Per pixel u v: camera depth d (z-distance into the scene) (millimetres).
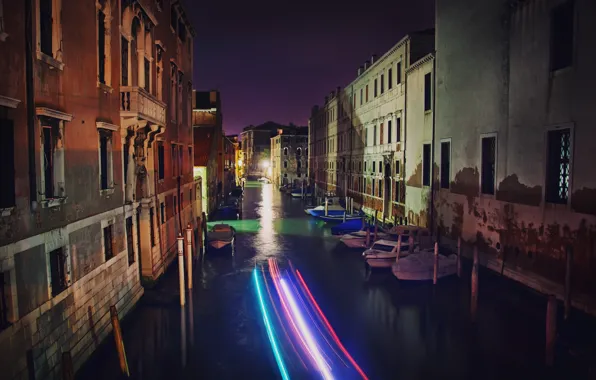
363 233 24484
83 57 9992
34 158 7789
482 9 17031
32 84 7793
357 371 10195
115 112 11984
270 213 39656
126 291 12969
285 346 11461
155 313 13617
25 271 7508
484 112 16984
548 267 13414
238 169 82062
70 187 9266
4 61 7000
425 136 22750
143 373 10016
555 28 13312
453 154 19531
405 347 11406
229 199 48375
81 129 9859
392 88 28203
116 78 12102
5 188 7027
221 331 12391
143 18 14453
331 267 19688
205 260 20969
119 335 9742
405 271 16484
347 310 14117
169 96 18703
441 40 20531
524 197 14602
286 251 23125
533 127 14125
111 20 11711
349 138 40562
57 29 8750
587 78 11891
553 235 13195
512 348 11109
